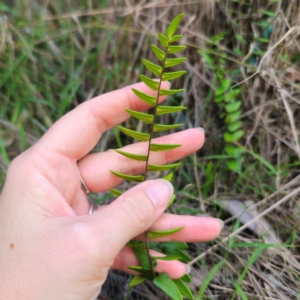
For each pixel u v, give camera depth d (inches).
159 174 10.9
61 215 6.9
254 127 10.3
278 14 10.0
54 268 6.1
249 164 10.5
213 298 8.8
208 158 10.9
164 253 8.2
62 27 12.3
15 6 12.6
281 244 9.0
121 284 9.5
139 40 11.8
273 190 9.9
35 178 7.2
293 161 10.0
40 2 12.6
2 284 6.2
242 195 10.2
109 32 12.0
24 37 12.2
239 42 10.9
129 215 6.3
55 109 11.7
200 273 9.2
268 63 10.0
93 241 6.1
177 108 6.3
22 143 11.3
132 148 8.7
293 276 8.8
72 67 11.9
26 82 11.8
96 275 6.4
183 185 11.0
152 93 8.6
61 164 7.9
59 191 7.5
